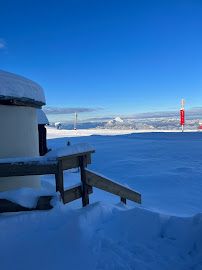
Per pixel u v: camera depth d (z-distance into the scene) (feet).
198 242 7.87
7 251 6.93
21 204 8.21
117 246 7.71
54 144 73.72
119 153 51.47
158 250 7.68
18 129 11.73
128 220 9.21
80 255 7.09
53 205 8.52
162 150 54.85
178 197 21.13
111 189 11.47
